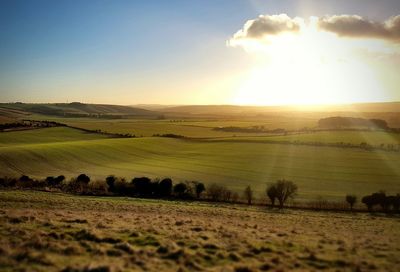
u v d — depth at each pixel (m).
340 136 159.88
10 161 97.25
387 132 171.25
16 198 40.88
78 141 142.38
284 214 46.12
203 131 198.38
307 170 100.25
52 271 12.66
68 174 89.75
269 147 137.88
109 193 63.22
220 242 18.91
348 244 19.97
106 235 18.94
